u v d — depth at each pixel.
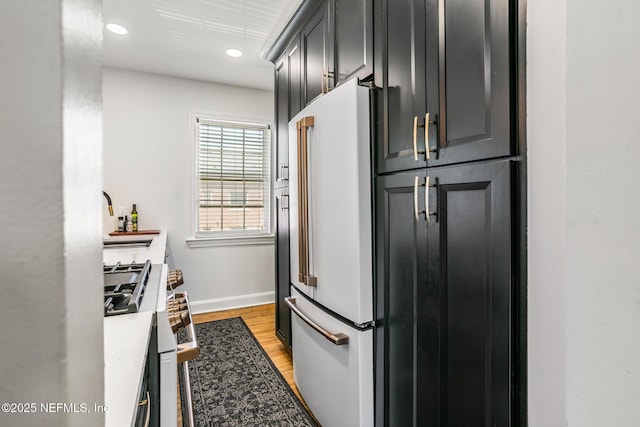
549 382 0.72
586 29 0.64
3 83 0.22
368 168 1.32
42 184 0.23
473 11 0.89
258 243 3.63
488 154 0.84
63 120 0.24
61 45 0.24
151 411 0.80
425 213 1.06
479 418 0.89
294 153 1.85
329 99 1.44
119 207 3.05
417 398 1.12
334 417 1.46
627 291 0.61
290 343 2.32
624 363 0.61
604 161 0.63
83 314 0.27
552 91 0.70
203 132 3.39
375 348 1.32
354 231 1.30
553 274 0.71
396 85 1.21
